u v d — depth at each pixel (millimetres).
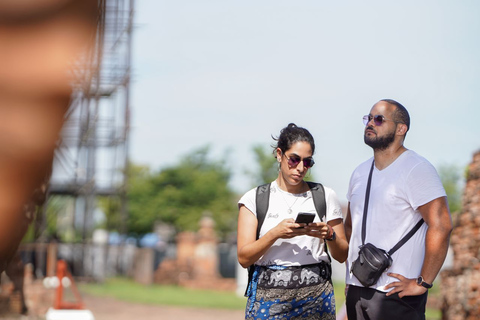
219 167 64375
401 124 5938
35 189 681
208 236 39719
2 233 664
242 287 35219
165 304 24906
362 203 5992
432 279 5641
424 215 5719
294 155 5766
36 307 19656
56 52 652
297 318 5828
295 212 5918
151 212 58906
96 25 708
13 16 635
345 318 7277
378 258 5645
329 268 6000
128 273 40625
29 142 653
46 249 30031
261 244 5562
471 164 13141
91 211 33781
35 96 650
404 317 5734
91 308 21984
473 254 12594
